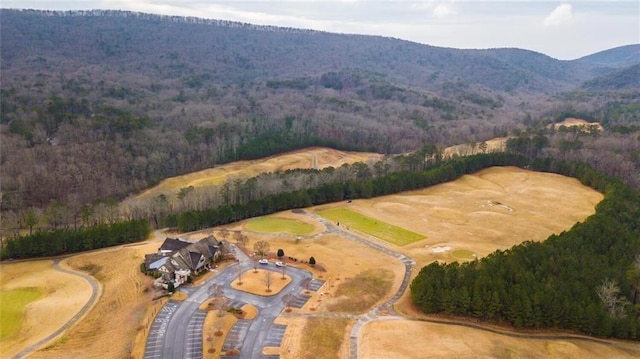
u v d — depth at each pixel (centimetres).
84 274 11862
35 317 9769
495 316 9469
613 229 12444
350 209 17412
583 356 8419
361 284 11238
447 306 9575
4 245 13125
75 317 9769
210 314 9575
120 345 8606
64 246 13162
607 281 9700
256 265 12119
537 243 11412
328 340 8706
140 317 9475
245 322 9338
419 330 9006
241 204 16275
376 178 19938
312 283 11231
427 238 14562
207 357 8156
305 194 17625
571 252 11050
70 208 16675
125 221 14750
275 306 10038
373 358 8081
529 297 9231
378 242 14162
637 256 11038
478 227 15488
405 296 10694
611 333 9038
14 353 8581
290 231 15000
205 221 15300
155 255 11944
